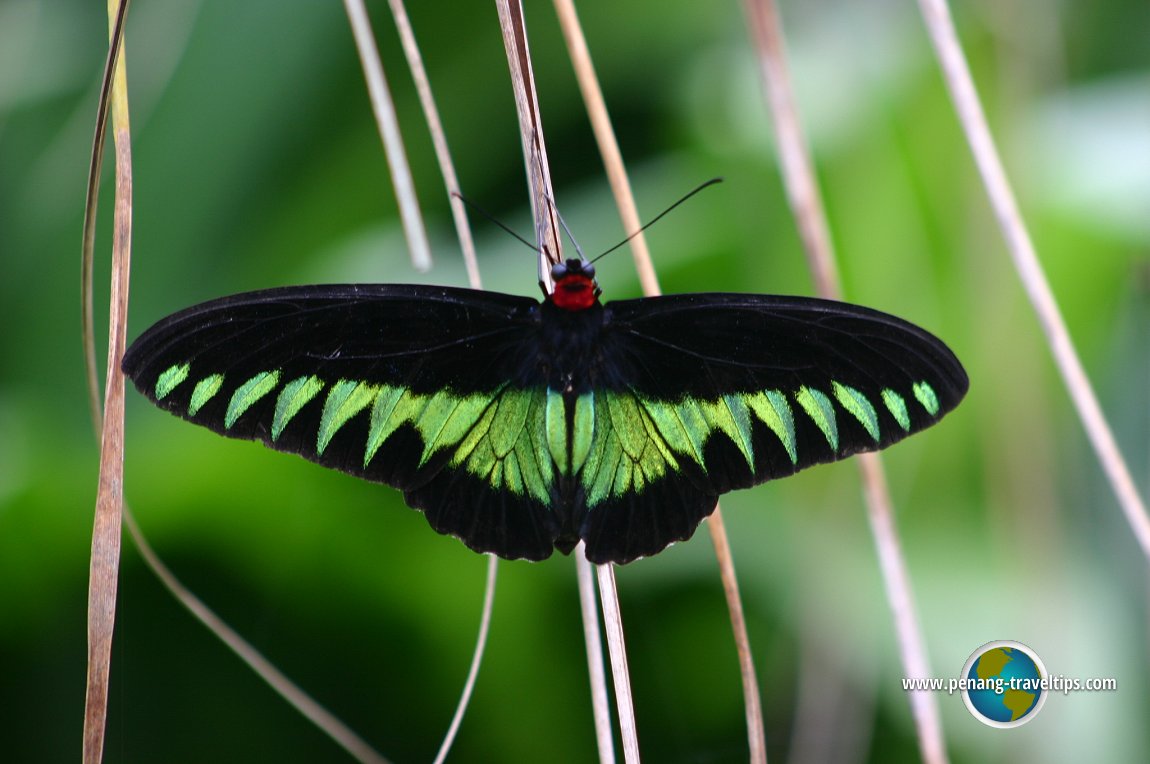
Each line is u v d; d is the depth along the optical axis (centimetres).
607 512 124
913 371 123
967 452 136
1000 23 135
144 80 140
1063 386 136
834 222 138
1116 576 135
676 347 125
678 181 139
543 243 124
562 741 138
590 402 124
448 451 124
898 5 138
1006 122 135
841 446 124
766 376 124
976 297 134
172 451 136
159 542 137
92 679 120
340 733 125
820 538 135
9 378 140
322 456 123
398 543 137
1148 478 135
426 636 138
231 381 122
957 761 134
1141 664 133
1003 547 133
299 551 137
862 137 137
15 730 136
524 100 123
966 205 135
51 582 136
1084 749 132
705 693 137
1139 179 136
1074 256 136
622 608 137
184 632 137
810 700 132
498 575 137
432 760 138
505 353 125
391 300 124
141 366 121
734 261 138
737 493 138
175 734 137
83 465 137
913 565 136
